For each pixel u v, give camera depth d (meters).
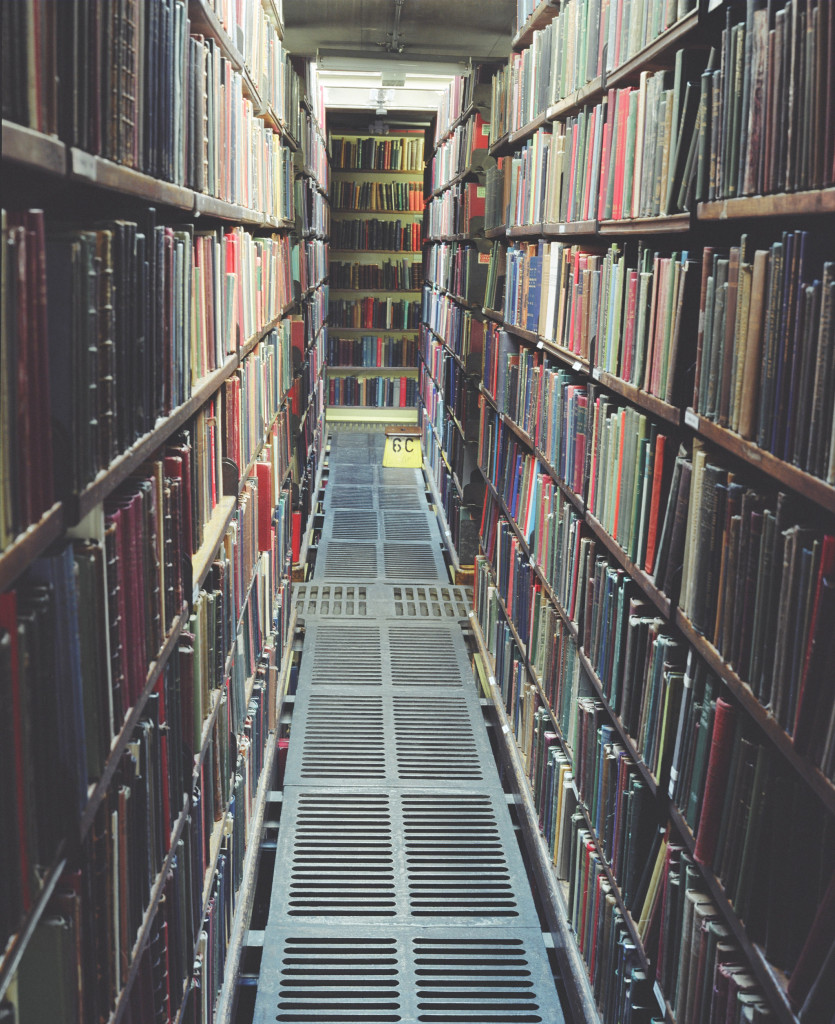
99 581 1.23
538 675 3.27
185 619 1.94
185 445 1.95
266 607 3.62
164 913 1.70
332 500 7.30
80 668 1.15
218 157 2.34
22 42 0.93
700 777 1.72
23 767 0.98
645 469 2.10
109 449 1.26
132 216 1.55
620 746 2.35
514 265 3.96
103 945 1.30
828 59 1.21
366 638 4.80
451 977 2.60
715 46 1.87
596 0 2.59
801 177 1.31
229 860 2.51
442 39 5.53
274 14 4.07
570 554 2.82
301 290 5.72
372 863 3.07
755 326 1.48
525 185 3.71
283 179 4.54
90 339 1.14
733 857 1.56
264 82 3.50
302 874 3.01
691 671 1.81
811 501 1.39
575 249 2.93
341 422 10.46
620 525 2.30
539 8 3.44
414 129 9.88
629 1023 2.05
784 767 1.46
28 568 1.09
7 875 0.92
